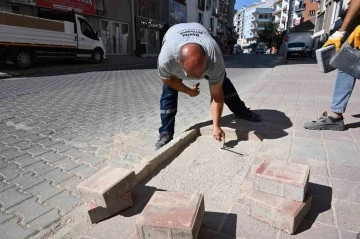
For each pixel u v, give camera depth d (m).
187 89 2.96
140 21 22.19
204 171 2.53
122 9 20.42
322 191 1.98
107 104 5.62
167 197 1.71
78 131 3.91
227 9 56.09
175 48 2.28
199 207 1.61
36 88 7.46
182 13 29.53
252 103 4.78
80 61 15.40
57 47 11.99
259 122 3.59
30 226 1.96
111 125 4.20
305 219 1.72
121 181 1.90
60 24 11.98
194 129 3.42
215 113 2.73
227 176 2.43
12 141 3.52
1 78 9.33
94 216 1.83
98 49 14.59
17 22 10.21
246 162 2.68
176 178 2.42
